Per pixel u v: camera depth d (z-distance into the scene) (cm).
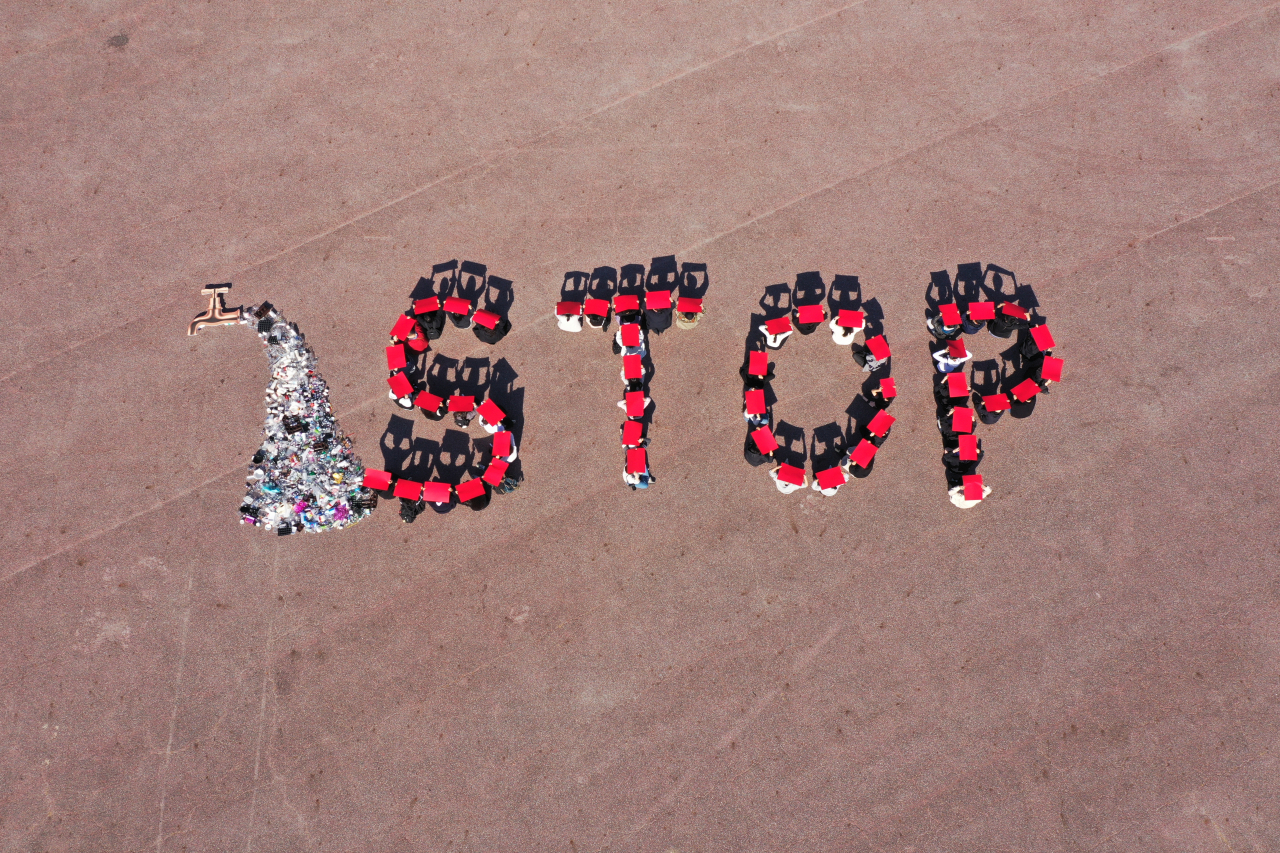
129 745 1339
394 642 1388
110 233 1647
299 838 1302
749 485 1467
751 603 1407
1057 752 1342
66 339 1565
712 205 1652
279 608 1402
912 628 1398
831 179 1669
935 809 1320
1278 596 1411
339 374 1535
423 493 1390
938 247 1617
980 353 1545
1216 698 1366
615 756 1339
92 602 1406
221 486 1465
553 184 1673
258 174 1691
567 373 1535
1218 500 1462
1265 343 1554
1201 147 1691
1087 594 1416
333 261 1619
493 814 1316
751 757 1340
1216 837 1304
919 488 1468
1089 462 1484
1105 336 1558
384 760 1337
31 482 1470
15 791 1320
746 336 1559
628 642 1389
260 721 1352
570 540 1436
